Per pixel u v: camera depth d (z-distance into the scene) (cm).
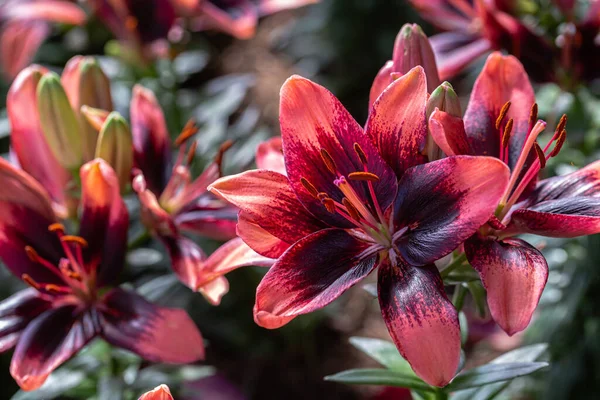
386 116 80
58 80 94
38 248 94
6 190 92
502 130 83
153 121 101
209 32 226
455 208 77
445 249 77
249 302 150
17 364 89
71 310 93
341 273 79
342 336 160
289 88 79
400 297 77
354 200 79
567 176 82
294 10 231
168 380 106
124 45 128
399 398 127
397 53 84
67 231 104
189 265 92
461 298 85
